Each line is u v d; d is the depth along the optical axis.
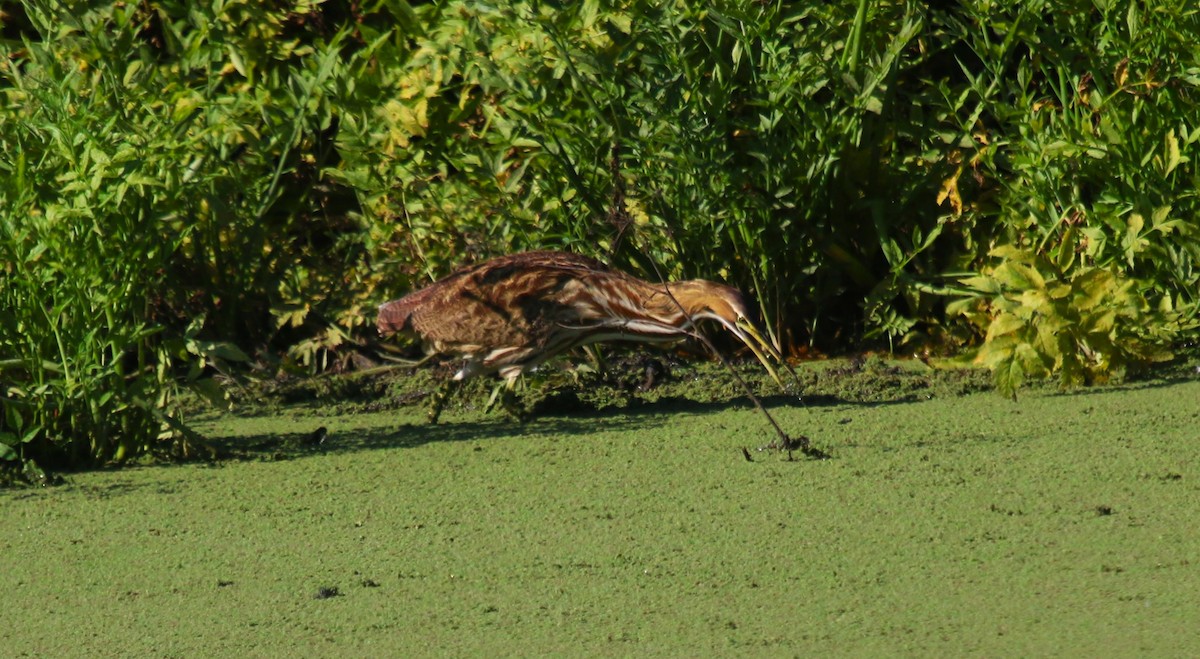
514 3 13.58
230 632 7.46
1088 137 13.25
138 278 11.37
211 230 13.85
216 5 14.41
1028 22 13.56
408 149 13.99
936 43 14.70
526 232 13.65
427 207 13.87
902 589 7.75
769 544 8.55
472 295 12.03
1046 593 7.61
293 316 13.91
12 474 10.48
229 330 14.08
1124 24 13.83
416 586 8.07
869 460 10.27
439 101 14.25
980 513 8.95
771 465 10.27
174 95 13.36
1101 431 10.84
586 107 13.69
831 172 13.79
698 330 12.13
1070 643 6.94
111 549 8.88
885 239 13.70
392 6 14.55
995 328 12.41
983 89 13.58
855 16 13.55
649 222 13.56
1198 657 6.71
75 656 7.20
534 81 13.54
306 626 7.52
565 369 13.56
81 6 13.83
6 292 10.88
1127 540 8.36
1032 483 9.55
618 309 11.95
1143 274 13.73
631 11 13.34
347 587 8.08
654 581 8.02
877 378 13.06
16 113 11.55
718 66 13.34
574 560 8.40
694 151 13.25
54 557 8.74
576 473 10.28
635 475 10.16
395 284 14.12
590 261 12.27
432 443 11.41
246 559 8.62
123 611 7.80
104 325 11.15
